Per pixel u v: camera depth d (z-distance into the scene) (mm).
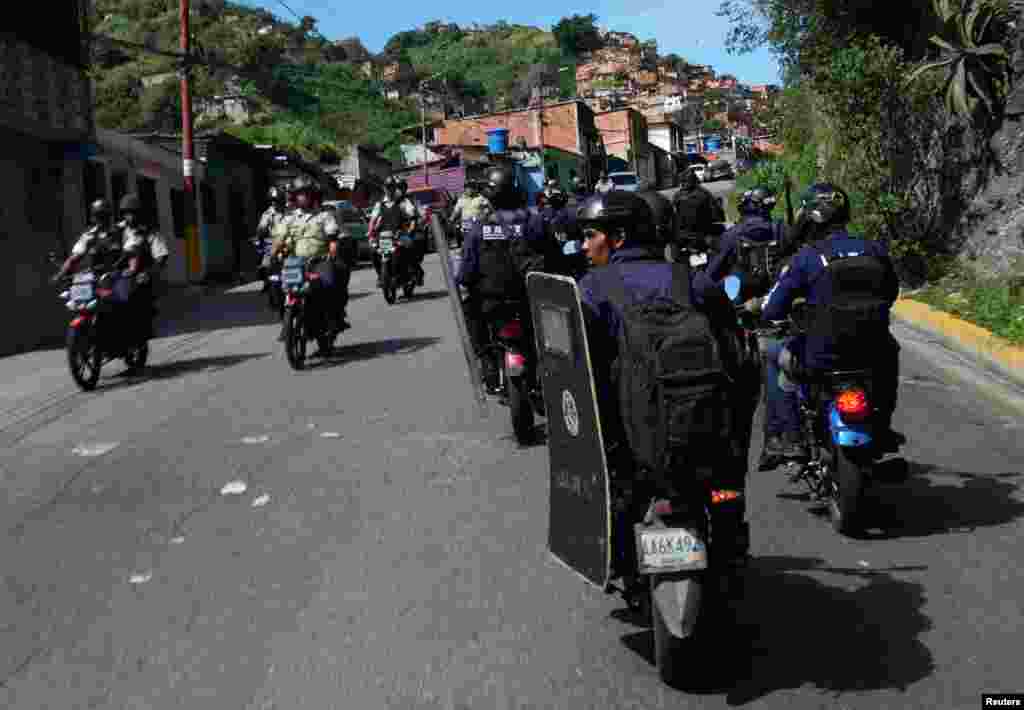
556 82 155875
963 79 12555
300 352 11117
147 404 9703
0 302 18234
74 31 20891
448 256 7352
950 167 13539
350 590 4863
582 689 3832
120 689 3988
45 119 19203
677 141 110375
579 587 4797
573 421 3873
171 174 28672
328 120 82312
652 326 3678
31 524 6113
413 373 10438
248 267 34312
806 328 5359
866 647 4137
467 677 3955
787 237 6281
